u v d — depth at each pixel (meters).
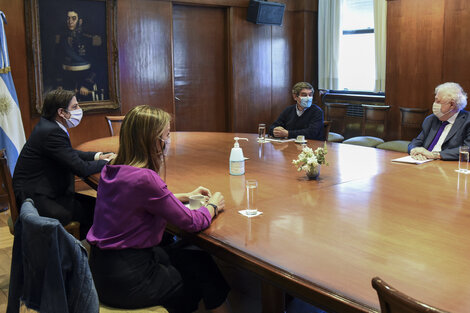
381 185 2.45
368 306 1.25
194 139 4.20
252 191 1.98
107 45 5.36
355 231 1.78
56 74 5.02
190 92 6.34
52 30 4.92
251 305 2.51
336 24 6.86
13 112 4.39
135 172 1.73
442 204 2.10
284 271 1.47
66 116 2.84
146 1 5.66
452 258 1.52
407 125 5.41
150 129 1.79
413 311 1.02
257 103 6.86
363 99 6.74
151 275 1.77
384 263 1.50
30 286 1.53
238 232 1.81
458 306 1.23
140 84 5.74
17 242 1.62
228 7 6.41
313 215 1.98
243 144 3.87
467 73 5.08
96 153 3.29
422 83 5.50
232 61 6.50
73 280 1.50
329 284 1.37
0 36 4.28
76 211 2.92
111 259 1.72
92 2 5.16
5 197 4.61
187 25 6.19
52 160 2.78
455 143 3.23
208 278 1.98
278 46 6.96
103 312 1.70
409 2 5.47
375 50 6.47
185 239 1.90
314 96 7.34
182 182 2.61
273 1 6.78
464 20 5.02
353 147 3.63
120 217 1.72
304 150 2.61
